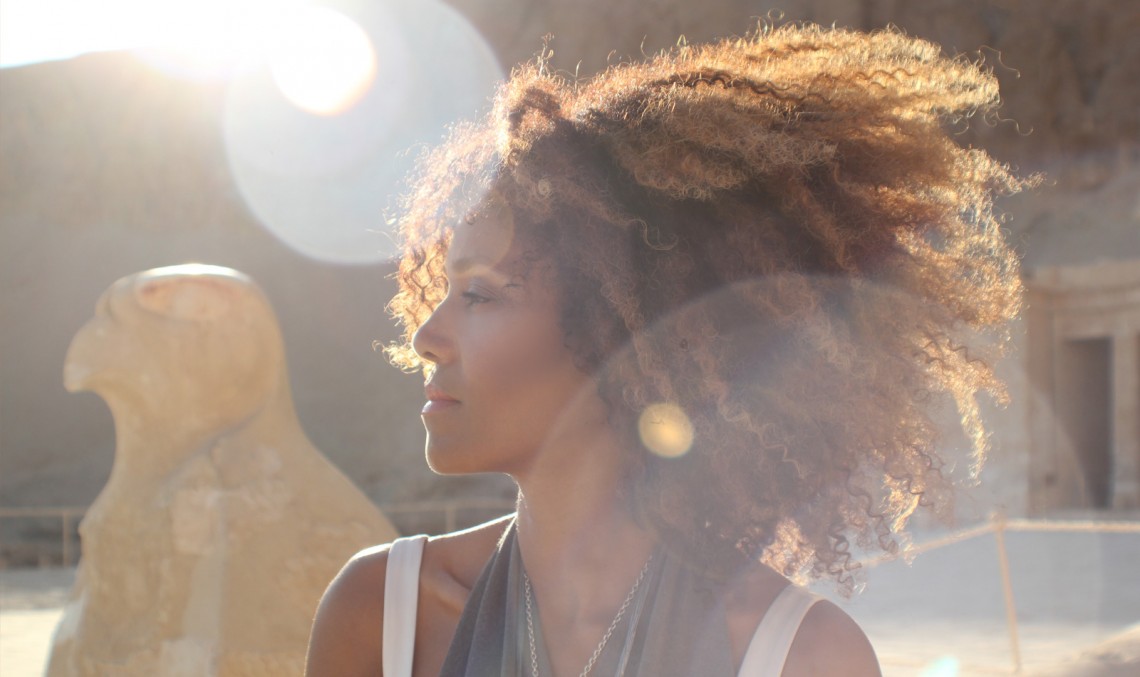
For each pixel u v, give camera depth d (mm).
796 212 1314
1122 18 31891
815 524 1342
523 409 1285
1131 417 24875
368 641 1413
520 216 1291
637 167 1271
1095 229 29906
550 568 1299
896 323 1359
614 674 1223
